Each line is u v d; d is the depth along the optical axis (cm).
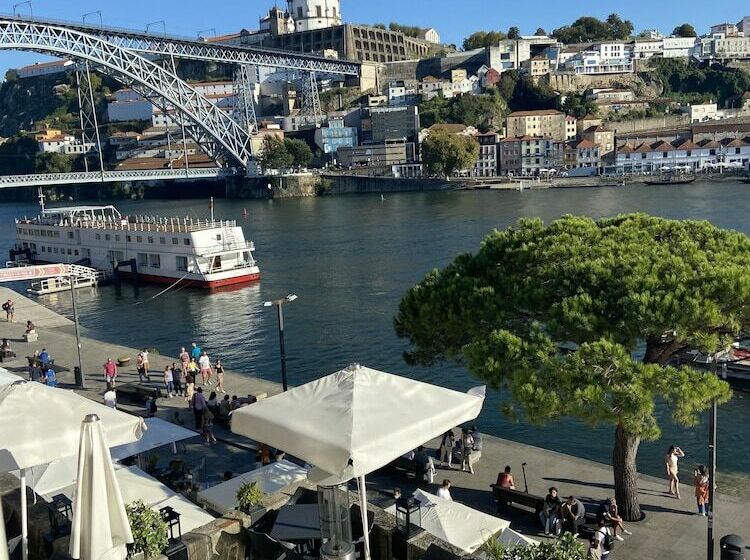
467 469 2409
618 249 2034
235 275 8194
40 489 1620
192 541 1124
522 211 14275
